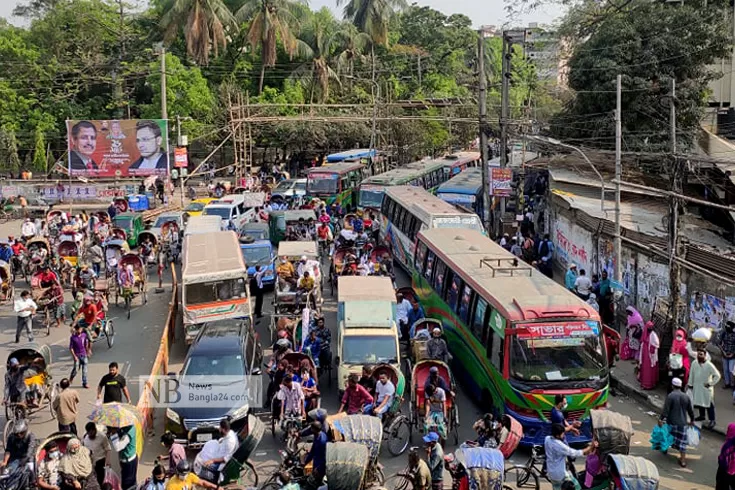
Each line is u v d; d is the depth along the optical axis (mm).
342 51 70250
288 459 13516
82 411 17891
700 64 33688
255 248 28297
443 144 67062
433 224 27203
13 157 59469
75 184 50906
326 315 25391
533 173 41094
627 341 20562
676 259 18047
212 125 60062
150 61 66250
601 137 34188
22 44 64312
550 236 33125
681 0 36594
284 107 61719
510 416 14359
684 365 17172
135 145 48531
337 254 28609
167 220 36344
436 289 22547
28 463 13180
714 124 37000
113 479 12586
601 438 12242
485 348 16859
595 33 35844
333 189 43531
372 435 12711
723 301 18516
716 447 15406
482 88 34062
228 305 22156
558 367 15070
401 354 20328
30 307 23047
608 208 28219
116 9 70188
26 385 17297
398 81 74812
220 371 16344
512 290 17047
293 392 15688
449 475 14359
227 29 67938
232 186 54656
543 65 50625
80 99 67562
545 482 13820
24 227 35969
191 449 15430
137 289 28734
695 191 27875
